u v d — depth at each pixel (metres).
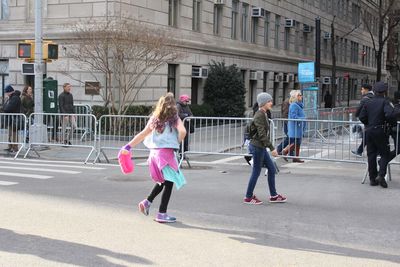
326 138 14.01
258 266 5.49
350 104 58.84
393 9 43.88
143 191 9.52
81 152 15.45
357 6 61.00
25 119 14.84
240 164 13.70
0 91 23.83
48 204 8.30
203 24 27.89
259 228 7.06
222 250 6.03
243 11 33.00
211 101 27.88
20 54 15.64
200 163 13.89
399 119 10.63
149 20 23.14
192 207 8.27
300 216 7.75
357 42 62.25
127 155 7.53
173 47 22.38
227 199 8.91
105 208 8.09
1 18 23.69
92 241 6.30
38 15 15.59
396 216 7.79
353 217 7.71
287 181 10.86
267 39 36.84
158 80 23.72
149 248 6.05
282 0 38.88
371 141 10.16
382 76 74.69
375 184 10.31
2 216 7.46
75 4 21.66
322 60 49.19
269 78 37.06
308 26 44.19
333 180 11.01
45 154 15.04
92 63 20.61
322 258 5.80
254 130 8.46
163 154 7.22
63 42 21.86
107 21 20.33
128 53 20.03
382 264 5.62
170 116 7.23
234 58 31.45
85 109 19.92
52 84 17.55
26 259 5.59
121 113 20.38
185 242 6.33
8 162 13.53
